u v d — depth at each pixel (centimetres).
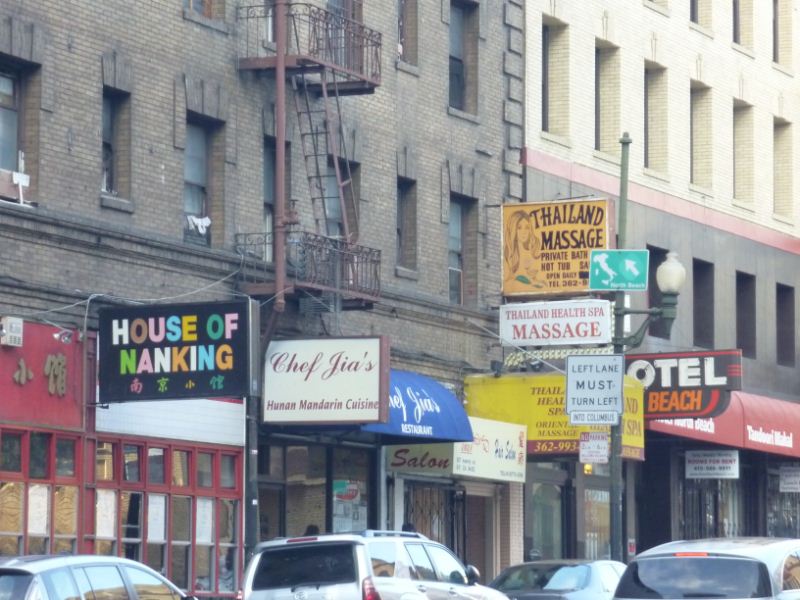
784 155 6481
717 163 5938
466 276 4641
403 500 4359
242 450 3756
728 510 6181
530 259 4591
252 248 3788
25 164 3256
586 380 3853
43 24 3281
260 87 3869
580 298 4609
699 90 5941
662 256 5594
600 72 5409
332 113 4072
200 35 3697
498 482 4784
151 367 3244
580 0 5197
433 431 3978
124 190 3478
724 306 5912
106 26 3438
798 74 6550
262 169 3866
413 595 2788
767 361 6181
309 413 3619
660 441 5566
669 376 4753
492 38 4778
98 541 3341
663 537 5659
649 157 5650
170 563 3525
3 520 3100
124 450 3428
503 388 4538
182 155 3622
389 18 4328
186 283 3594
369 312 4175
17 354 3145
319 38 3866
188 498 3597
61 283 3275
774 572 2511
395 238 4303
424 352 4388
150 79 3547
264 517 3878
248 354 3195
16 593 2084
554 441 4469
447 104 4547
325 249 3784
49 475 3216
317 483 4066
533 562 3378
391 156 4297
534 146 4922
